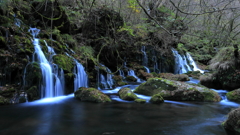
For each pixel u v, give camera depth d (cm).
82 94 718
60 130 407
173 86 764
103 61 1213
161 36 1209
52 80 740
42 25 996
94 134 386
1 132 391
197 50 1755
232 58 866
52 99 708
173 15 1005
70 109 580
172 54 1627
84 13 1174
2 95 599
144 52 1490
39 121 464
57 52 886
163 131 405
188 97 736
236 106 653
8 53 677
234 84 848
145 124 452
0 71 638
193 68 1758
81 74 918
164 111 575
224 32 996
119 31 1130
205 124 454
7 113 517
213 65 940
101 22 1164
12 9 898
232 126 402
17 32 780
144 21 1191
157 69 1510
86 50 1064
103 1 1191
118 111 566
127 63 1396
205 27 1001
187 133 394
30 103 629
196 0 1084
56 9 1022
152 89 807
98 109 587
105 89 977
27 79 672
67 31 1114
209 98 731
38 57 761
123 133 392
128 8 1102
